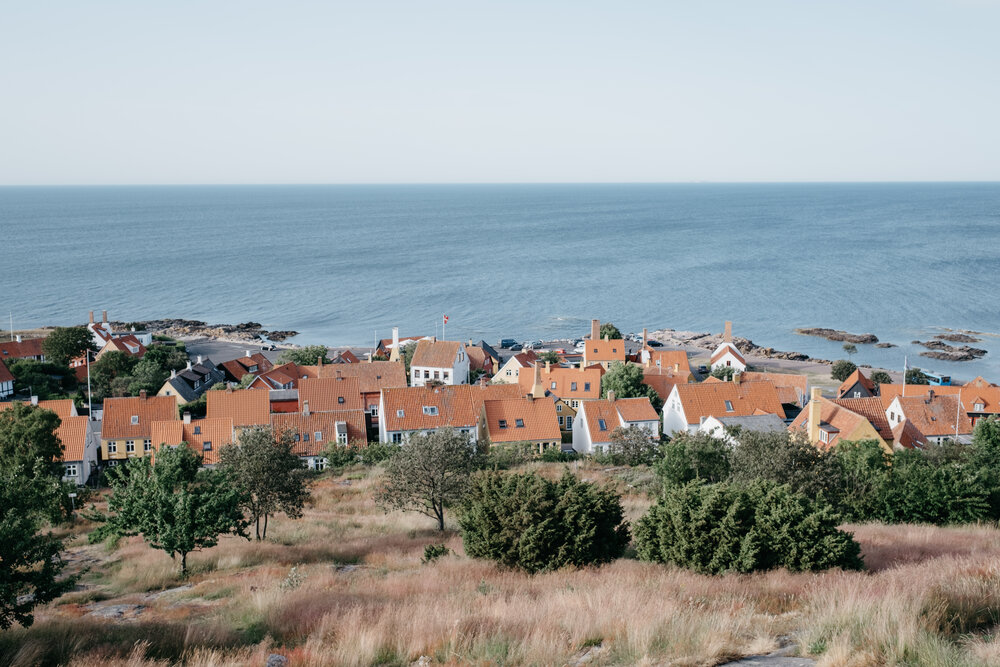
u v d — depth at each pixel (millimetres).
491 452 73125
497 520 33094
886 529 39812
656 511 31766
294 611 25281
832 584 23266
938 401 77688
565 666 17828
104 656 21062
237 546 42188
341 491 61188
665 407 87188
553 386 98312
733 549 28828
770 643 17922
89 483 72938
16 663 20375
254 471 43969
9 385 102312
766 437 44406
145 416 81062
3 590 22844
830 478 43094
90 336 130500
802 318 185250
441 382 89000
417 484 45812
